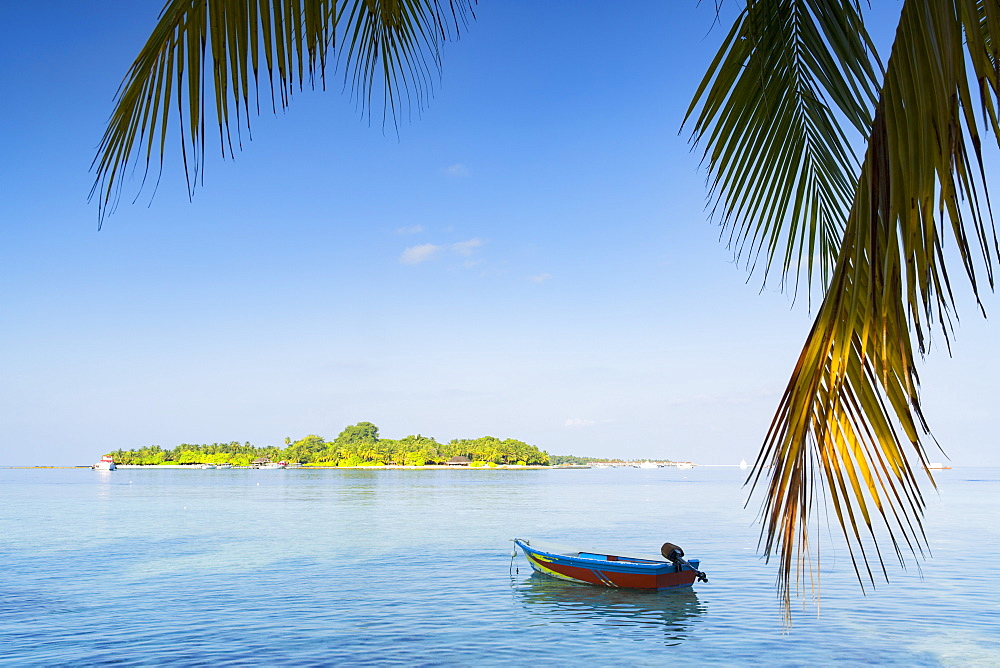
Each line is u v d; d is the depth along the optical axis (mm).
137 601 23609
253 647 18016
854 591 24078
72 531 47344
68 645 18219
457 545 38688
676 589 25266
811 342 2168
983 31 2389
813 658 16672
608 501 80875
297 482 143750
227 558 33938
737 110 3406
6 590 25703
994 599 22656
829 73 3158
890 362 1924
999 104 1883
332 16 2180
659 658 16922
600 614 21578
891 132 1977
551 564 27844
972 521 50438
